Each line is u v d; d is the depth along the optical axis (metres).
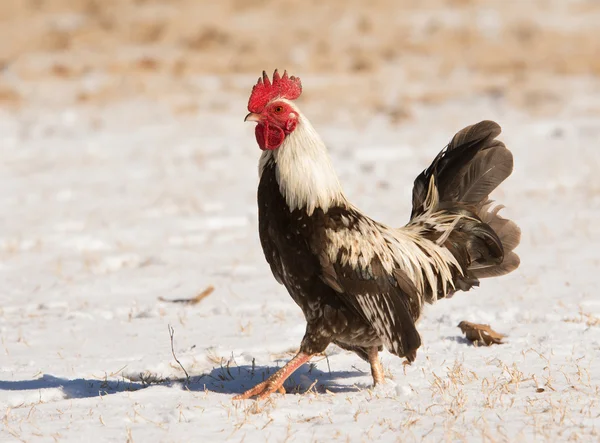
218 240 30.30
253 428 13.66
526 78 66.81
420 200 17.23
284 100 15.05
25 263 27.78
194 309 22.52
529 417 13.61
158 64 70.06
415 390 15.45
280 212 15.01
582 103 57.31
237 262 27.25
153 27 81.56
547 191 36.31
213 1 96.00
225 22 87.12
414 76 68.00
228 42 78.31
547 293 22.84
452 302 22.42
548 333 19.12
